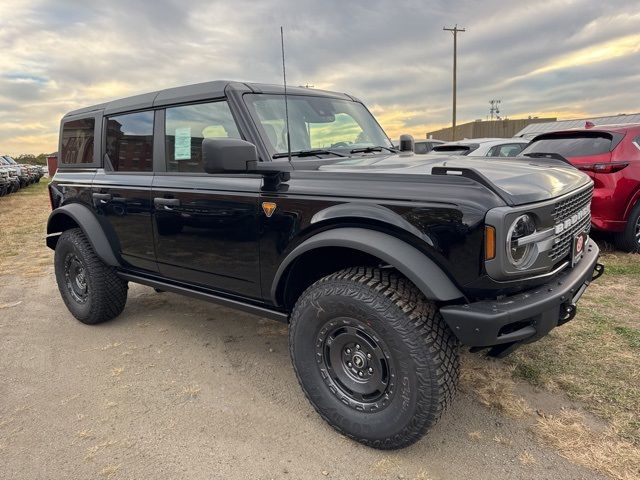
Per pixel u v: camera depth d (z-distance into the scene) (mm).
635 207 5500
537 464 2264
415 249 2164
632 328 3656
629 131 5445
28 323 4289
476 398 2818
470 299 2129
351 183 2371
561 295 2221
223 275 3018
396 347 2168
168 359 3469
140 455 2414
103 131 3875
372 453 2387
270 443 2488
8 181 18625
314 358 2518
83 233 4035
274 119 2945
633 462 2248
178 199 3143
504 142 8719
